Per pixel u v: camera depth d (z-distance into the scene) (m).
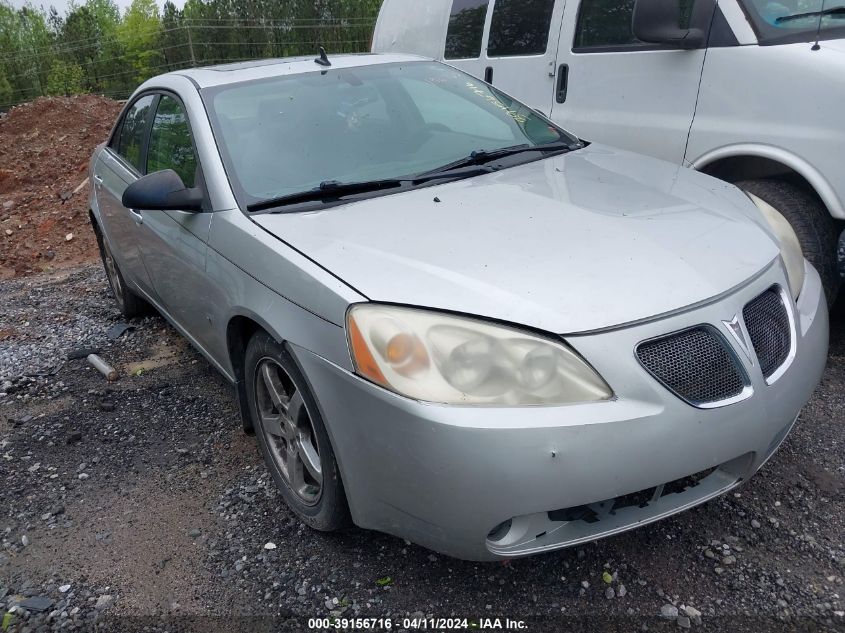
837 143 3.45
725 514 2.57
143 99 4.11
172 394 3.84
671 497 2.20
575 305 2.03
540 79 5.14
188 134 3.20
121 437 3.45
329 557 2.51
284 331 2.33
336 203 2.76
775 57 3.67
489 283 2.10
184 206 2.89
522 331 1.98
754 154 3.80
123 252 4.32
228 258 2.71
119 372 4.18
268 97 3.26
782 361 2.29
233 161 2.94
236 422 3.49
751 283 2.26
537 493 1.92
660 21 4.01
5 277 7.01
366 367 2.05
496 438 1.89
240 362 2.90
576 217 2.49
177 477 3.08
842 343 3.79
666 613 2.18
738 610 2.18
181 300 3.38
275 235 2.54
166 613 2.33
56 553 2.66
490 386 1.95
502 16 5.44
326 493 2.38
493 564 2.41
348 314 2.12
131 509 2.88
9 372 4.30
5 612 2.38
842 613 2.14
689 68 4.10
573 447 1.90
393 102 3.39
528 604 2.25
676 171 3.11
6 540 2.75
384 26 6.89
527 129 3.53
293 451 2.62
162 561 2.57
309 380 2.24
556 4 4.96
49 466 3.24
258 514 2.78
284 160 2.98
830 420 3.10
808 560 2.35
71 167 10.32
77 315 5.33
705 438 2.03
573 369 1.96
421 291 2.10
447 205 2.65
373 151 3.11
